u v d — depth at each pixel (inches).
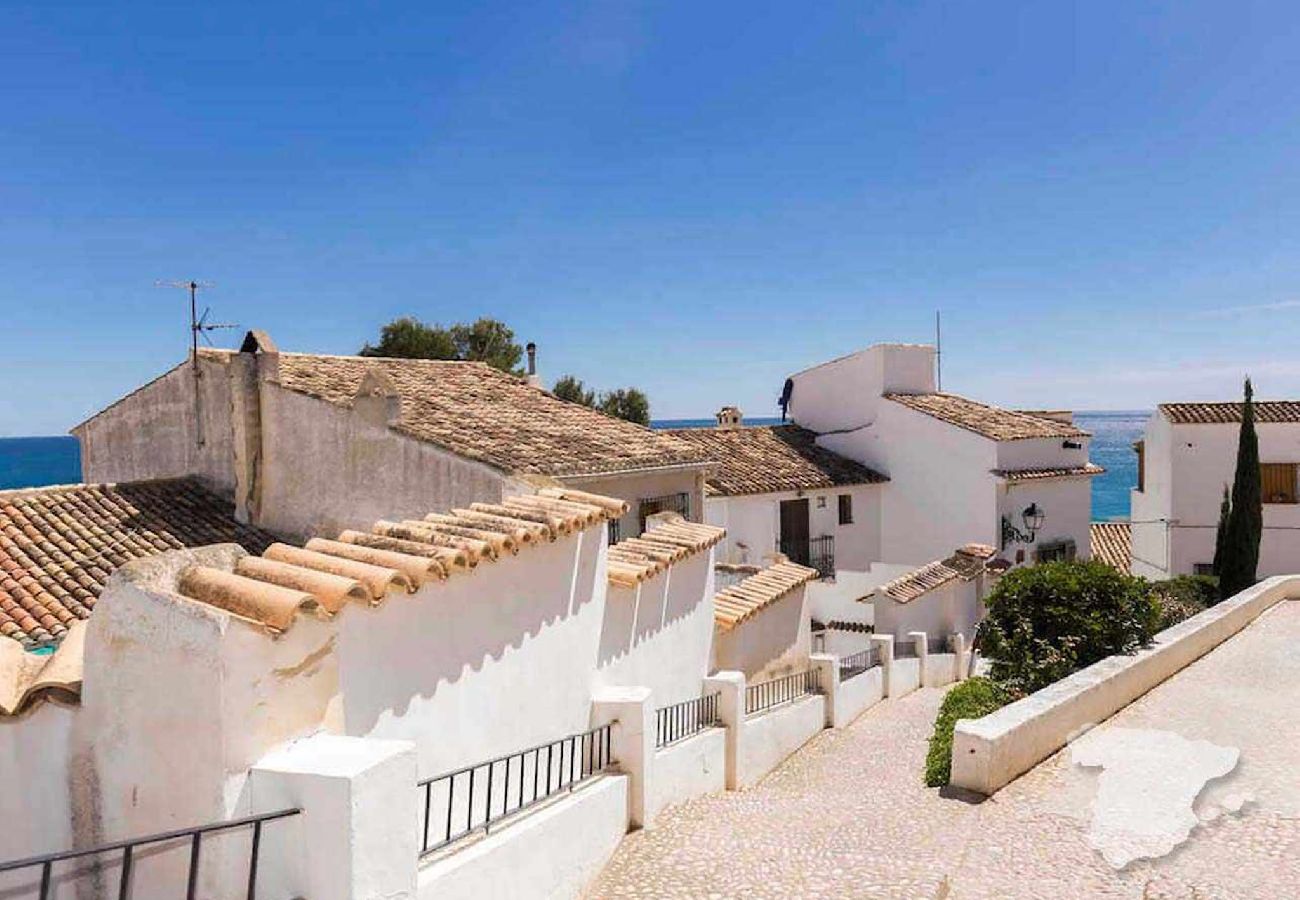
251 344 553.6
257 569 182.4
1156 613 487.5
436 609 223.8
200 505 560.1
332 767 150.1
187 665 152.1
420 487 480.4
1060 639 476.4
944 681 767.7
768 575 624.4
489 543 243.8
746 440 1062.4
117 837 158.7
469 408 592.7
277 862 148.7
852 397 1094.4
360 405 503.5
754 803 366.9
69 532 485.1
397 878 156.2
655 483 603.5
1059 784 310.2
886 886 244.7
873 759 492.1
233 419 560.4
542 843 232.2
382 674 201.8
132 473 665.0
